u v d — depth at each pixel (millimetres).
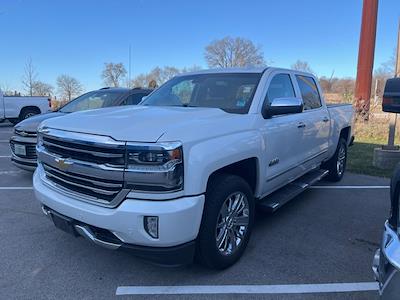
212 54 50312
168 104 4555
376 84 22750
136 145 2850
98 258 3779
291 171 4801
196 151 3033
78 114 3715
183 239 2971
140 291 3205
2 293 3152
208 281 3363
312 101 5691
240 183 3551
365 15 19469
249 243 4176
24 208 5289
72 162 3176
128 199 2920
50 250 3953
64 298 3092
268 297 3135
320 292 3219
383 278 2223
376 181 7148
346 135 7305
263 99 4168
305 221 4902
